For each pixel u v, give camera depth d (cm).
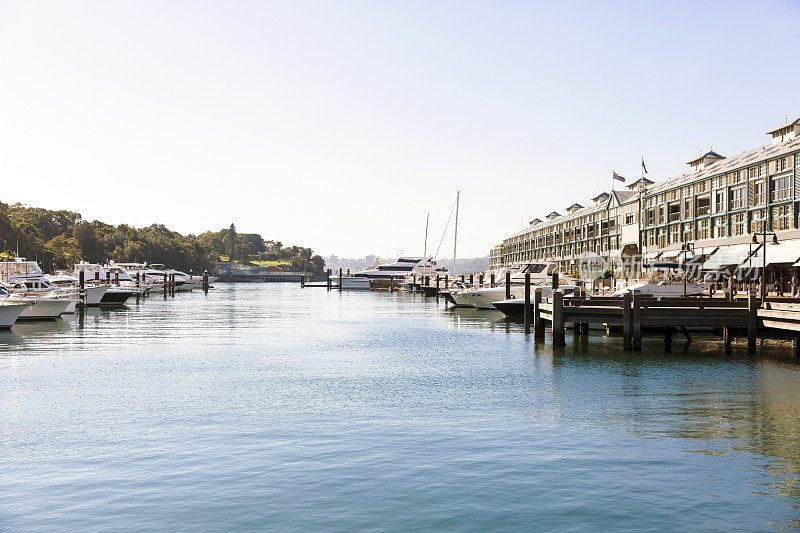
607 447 1606
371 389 2394
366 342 4059
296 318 6356
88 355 3362
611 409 2041
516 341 4066
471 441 1659
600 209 9256
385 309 8075
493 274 8219
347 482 1342
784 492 1300
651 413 1983
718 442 1655
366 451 1568
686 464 1473
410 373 2781
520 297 6919
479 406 2091
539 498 1259
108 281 9331
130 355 3369
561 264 10738
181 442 1648
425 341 4112
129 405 2100
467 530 1120
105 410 2023
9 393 2303
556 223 11594
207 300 10850
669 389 2378
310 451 1566
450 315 6762
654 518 1172
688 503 1241
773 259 4638
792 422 1861
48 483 1345
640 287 4497
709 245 5900
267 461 1486
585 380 2580
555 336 3441
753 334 3147
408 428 1794
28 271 7381
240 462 1478
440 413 1986
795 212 4816
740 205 5569
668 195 6894
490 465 1458
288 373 2783
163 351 3553
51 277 8319
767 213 5106
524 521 1155
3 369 2869
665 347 3472
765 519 1171
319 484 1331
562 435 1720
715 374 2700
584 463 1475
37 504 1234
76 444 1631
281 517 1169
